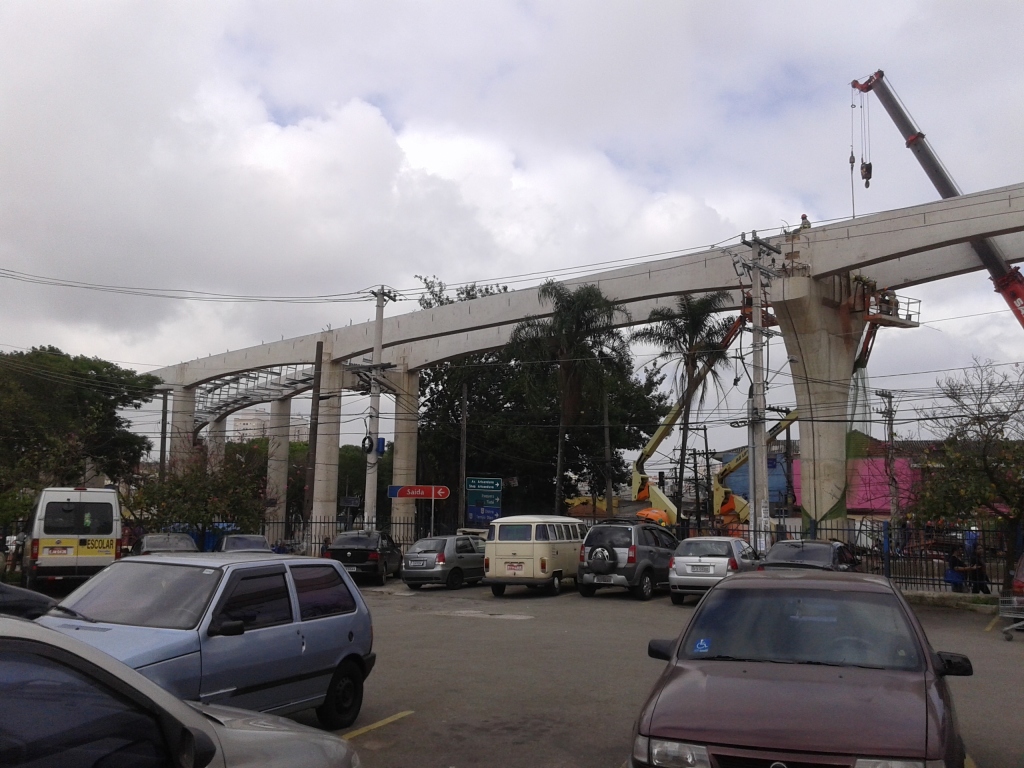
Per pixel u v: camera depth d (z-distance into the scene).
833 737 4.47
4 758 2.71
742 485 62.00
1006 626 16.88
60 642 2.98
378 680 10.47
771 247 29.92
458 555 25.38
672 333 39.59
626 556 21.81
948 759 4.43
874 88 38.56
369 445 35.03
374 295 35.94
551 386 41.19
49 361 44.66
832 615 6.00
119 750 3.00
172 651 6.26
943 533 24.81
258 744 3.74
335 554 26.50
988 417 20.28
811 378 34.62
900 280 35.97
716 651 5.81
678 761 4.56
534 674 10.90
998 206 29.31
